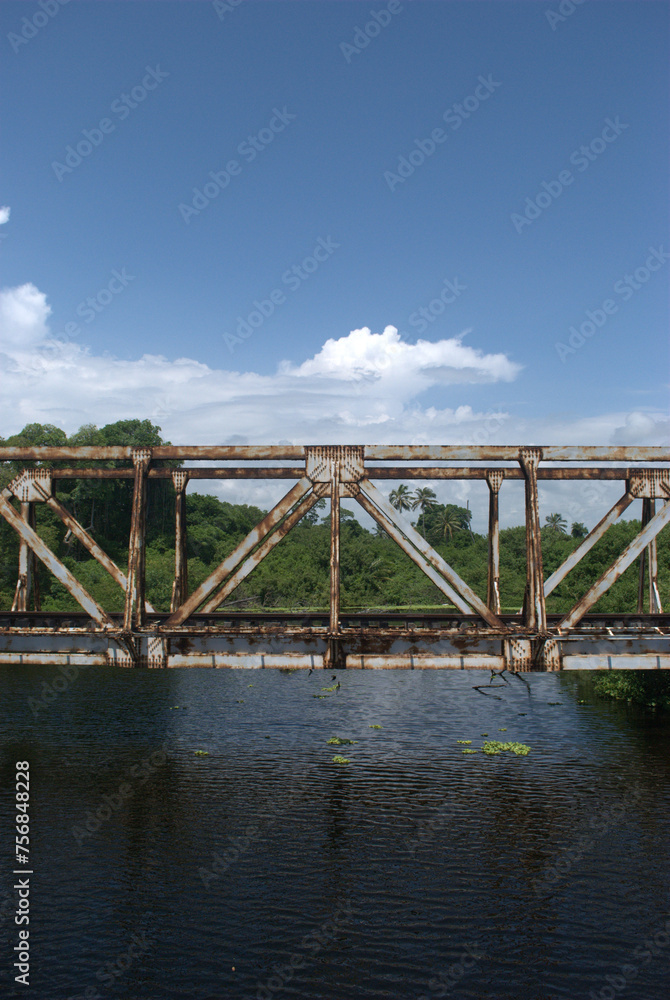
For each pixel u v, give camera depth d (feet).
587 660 38.42
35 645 39.37
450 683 109.29
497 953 36.65
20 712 87.86
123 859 46.78
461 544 298.97
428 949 37.09
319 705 92.02
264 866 45.91
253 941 37.65
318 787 60.13
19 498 44.34
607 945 37.45
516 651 38.17
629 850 48.11
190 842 49.37
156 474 42.83
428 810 55.16
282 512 39.86
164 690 102.89
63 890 42.65
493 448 40.06
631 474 41.47
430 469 41.50
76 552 192.75
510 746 71.61
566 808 55.47
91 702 93.97
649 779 62.08
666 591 95.14
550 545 207.51
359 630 37.50
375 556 230.89
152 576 166.61
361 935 38.19
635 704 92.58
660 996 33.22
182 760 67.67
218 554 232.12
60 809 55.21
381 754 69.46
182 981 34.24
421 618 54.03
